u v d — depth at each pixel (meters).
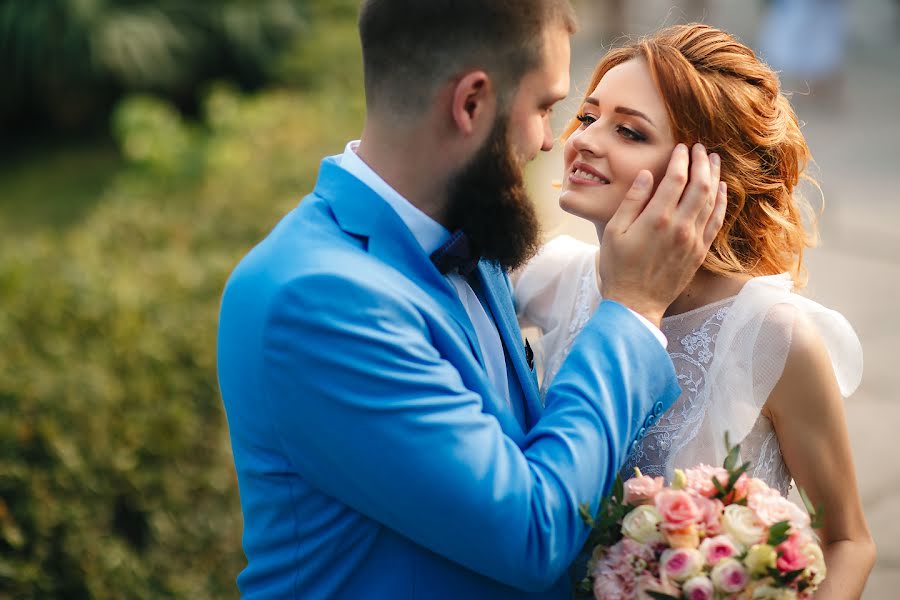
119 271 3.39
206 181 4.92
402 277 1.48
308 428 1.41
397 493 1.39
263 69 9.20
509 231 1.51
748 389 1.67
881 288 5.32
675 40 1.72
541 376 2.00
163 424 2.79
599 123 1.69
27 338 2.83
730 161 1.68
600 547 1.57
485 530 1.38
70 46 8.77
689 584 1.45
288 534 1.51
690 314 1.75
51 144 9.18
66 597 2.48
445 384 1.41
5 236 7.19
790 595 1.46
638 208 1.60
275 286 1.43
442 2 1.43
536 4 1.44
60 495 2.47
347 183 1.53
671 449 1.73
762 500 1.50
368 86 1.52
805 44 9.21
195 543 2.82
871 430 4.08
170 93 9.36
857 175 7.14
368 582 1.50
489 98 1.46
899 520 3.53
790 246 1.84
